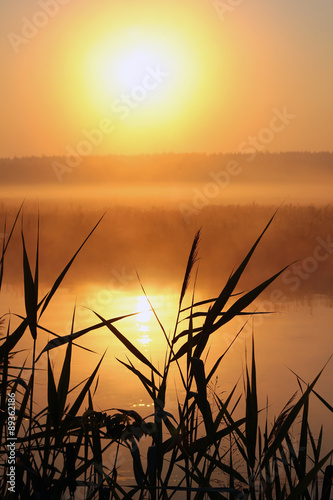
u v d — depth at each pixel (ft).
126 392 21.62
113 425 7.11
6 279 53.47
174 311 38.37
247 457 7.93
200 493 7.19
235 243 79.15
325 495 7.59
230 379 23.30
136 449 7.11
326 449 16.24
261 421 18.49
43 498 6.96
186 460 7.18
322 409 20.18
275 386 22.58
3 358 7.28
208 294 45.52
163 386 7.21
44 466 7.02
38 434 7.16
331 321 34.73
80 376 23.65
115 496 7.18
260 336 31.04
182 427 7.09
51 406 6.98
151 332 32.09
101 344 29.25
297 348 28.53
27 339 29.37
